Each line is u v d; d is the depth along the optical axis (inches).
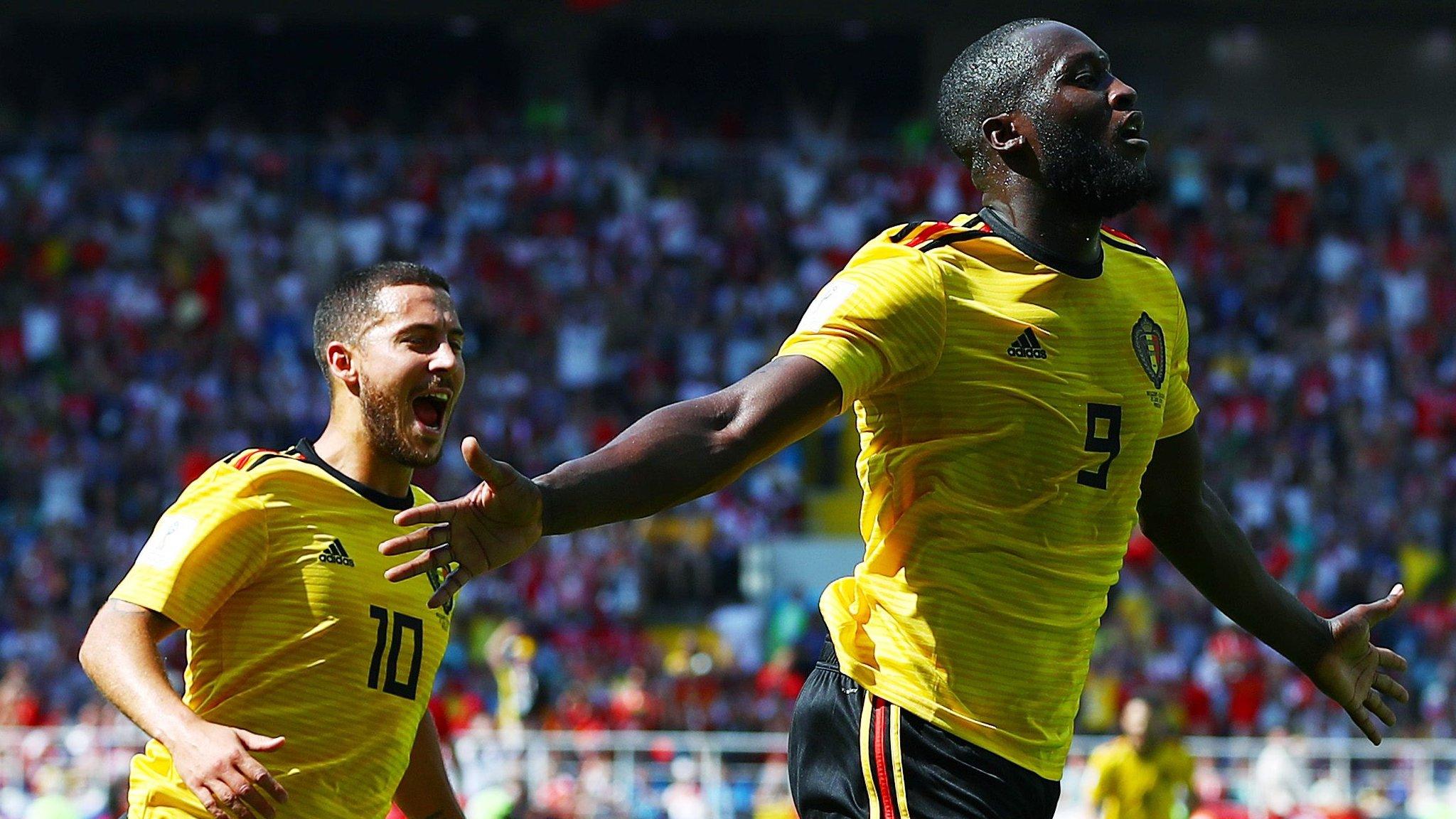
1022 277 299.0
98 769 1219.9
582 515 259.6
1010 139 304.2
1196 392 2049.7
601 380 2065.7
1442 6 2591.0
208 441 1947.6
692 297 2185.0
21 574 1738.4
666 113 2628.0
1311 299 2224.4
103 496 1852.9
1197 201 2377.0
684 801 1226.6
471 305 2133.4
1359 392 2075.5
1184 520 344.8
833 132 2571.4
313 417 1989.4
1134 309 308.7
